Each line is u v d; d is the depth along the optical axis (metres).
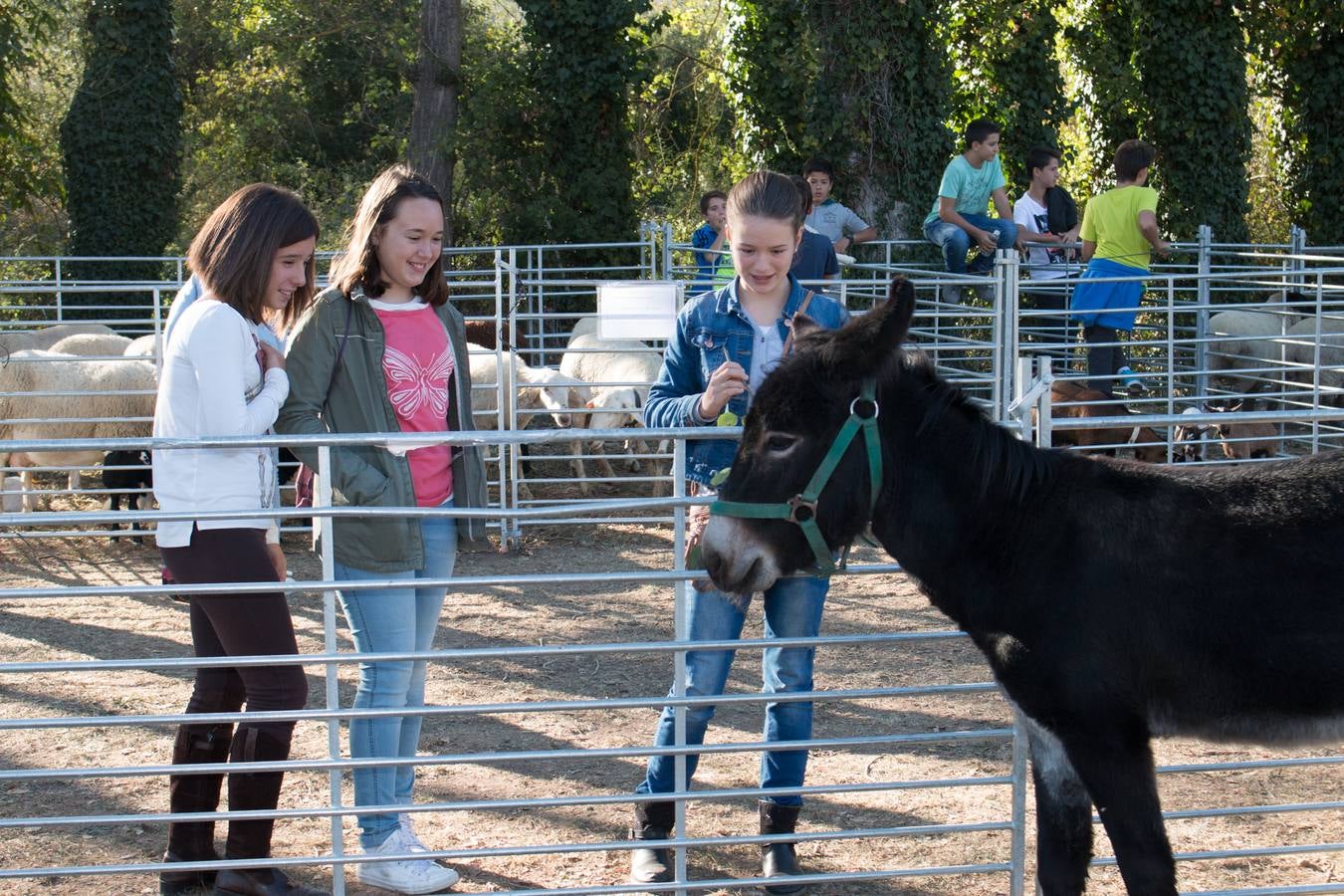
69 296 18.44
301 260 3.79
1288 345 12.14
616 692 6.10
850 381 3.10
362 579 3.83
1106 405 10.04
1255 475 3.20
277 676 3.74
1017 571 3.17
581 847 3.68
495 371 10.35
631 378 10.97
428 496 4.01
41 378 9.34
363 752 3.94
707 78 23.64
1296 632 3.01
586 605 7.67
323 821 4.65
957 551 3.24
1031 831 4.52
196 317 3.62
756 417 3.11
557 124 18.81
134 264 18.73
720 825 4.61
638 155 23.88
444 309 4.10
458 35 20.03
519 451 9.41
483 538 4.19
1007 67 17.16
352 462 3.77
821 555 3.15
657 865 4.02
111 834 4.51
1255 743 3.18
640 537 9.45
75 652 6.79
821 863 4.29
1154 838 3.08
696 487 4.02
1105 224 10.31
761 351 3.83
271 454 3.91
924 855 4.35
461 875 4.21
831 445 3.09
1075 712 3.12
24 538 9.38
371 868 4.06
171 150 19.14
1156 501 3.17
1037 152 13.14
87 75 18.66
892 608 7.53
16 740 5.50
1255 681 3.06
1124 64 17.38
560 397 10.48
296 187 26.19
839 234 12.30
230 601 3.66
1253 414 3.60
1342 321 11.88
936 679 6.25
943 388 3.27
